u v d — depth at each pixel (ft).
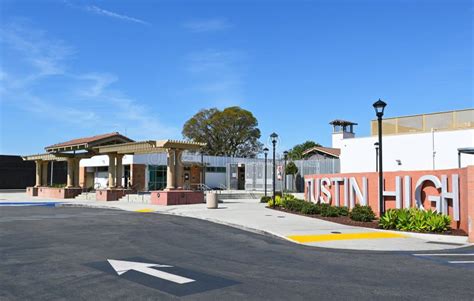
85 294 22.56
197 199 95.20
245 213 67.92
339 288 23.88
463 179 46.01
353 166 93.45
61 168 198.29
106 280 25.54
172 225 54.80
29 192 146.61
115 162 123.03
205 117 258.37
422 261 31.91
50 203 102.63
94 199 119.65
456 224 47.44
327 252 35.91
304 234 45.29
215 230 49.88
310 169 156.25
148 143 96.32
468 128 76.43
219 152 255.91
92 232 48.08
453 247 38.45
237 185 185.06
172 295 22.31
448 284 24.80
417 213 49.06
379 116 51.29
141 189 151.02
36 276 26.63
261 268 29.22
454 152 77.87
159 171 158.51
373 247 38.42
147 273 27.45
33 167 203.92
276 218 60.18
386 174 58.95
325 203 70.33
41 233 47.26
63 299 21.68
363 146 92.12
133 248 37.40
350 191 65.57
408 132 85.35
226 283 24.93
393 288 23.89
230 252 35.60
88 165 165.37
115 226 53.88
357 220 55.72
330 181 71.56
